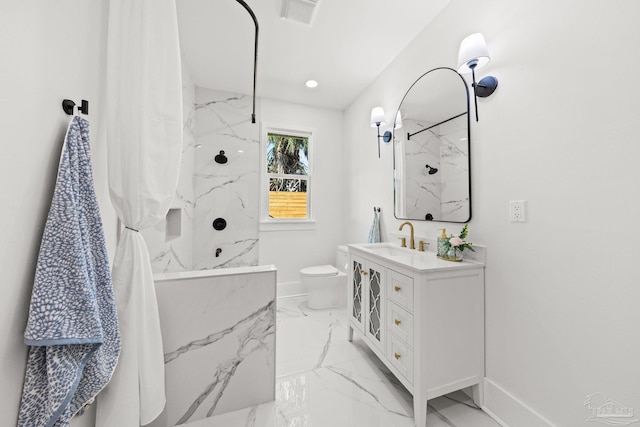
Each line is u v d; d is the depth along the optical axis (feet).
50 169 2.28
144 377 3.18
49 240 2.09
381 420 4.08
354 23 5.90
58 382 2.03
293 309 8.73
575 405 3.19
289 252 10.18
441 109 5.45
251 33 6.24
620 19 2.79
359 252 6.11
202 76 8.32
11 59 1.81
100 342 2.20
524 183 3.80
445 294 4.09
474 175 4.66
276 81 8.60
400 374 4.41
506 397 3.99
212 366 4.13
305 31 6.18
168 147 3.37
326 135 10.70
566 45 3.28
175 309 3.92
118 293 3.07
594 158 3.01
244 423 4.00
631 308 2.72
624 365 2.77
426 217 5.90
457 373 4.18
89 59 2.97
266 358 4.43
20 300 1.98
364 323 5.79
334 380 5.04
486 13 4.45
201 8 5.46
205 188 9.09
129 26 3.13
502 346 4.11
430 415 4.20
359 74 8.15
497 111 4.24
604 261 2.93
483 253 4.41
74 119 2.44
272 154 10.19
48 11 2.23
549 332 3.47
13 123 1.85
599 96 2.97
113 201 3.10
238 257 9.48
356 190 9.75
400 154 6.94
